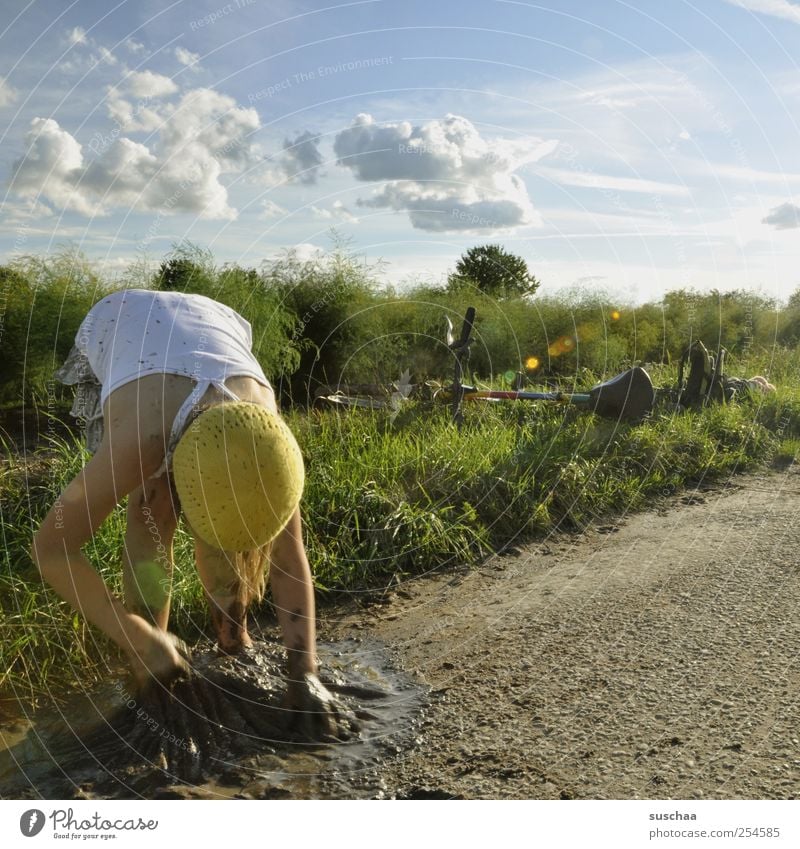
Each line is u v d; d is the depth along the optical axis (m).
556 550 4.37
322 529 4.20
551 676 2.79
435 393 6.27
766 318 11.41
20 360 6.61
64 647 2.94
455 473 4.96
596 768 2.19
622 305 9.88
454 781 2.17
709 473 6.02
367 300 7.49
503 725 2.47
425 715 2.57
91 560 3.30
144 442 2.23
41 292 6.57
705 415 6.91
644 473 5.73
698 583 3.66
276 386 7.25
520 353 8.08
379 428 5.79
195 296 2.77
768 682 2.65
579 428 6.16
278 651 3.00
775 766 2.15
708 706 2.51
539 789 2.10
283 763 2.28
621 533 4.64
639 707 2.53
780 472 6.12
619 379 6.32
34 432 6.33
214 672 2.67
